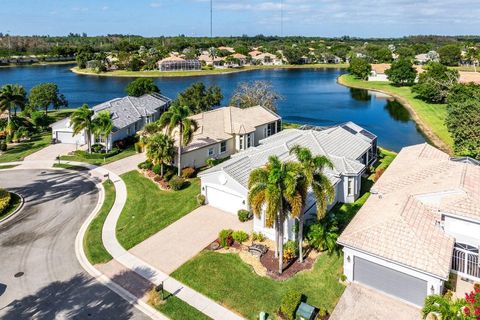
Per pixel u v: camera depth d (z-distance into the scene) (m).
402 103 99.56
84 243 28.86
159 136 41.50
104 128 50.44
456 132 47.94
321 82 144.12
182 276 24.72
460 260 23.73
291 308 20.56
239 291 23.11
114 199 37.00
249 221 32.00
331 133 43.34
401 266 21.41
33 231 30.91
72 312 21.47
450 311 16.38
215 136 48.88
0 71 179.75
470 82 89.81
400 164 35.19
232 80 147.25
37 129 65.38
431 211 25.95
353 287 23.25
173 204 35.56
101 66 169.12
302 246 27.16
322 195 23.47
